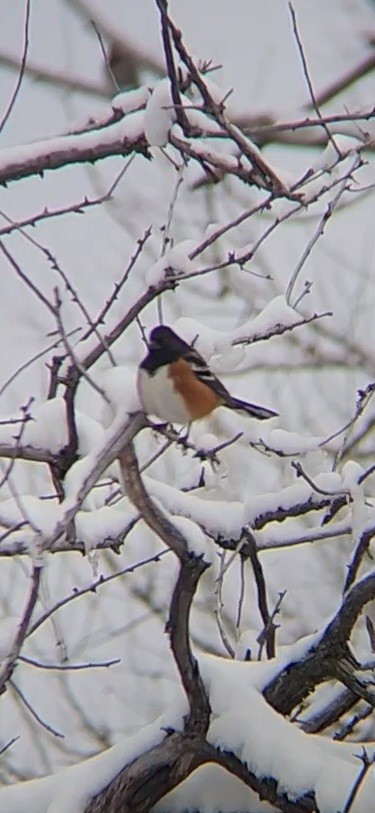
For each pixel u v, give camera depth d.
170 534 8.09
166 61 9.98
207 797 9.30
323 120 10.12
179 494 10.70
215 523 10.56
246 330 10.63
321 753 8.89
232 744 8.91
